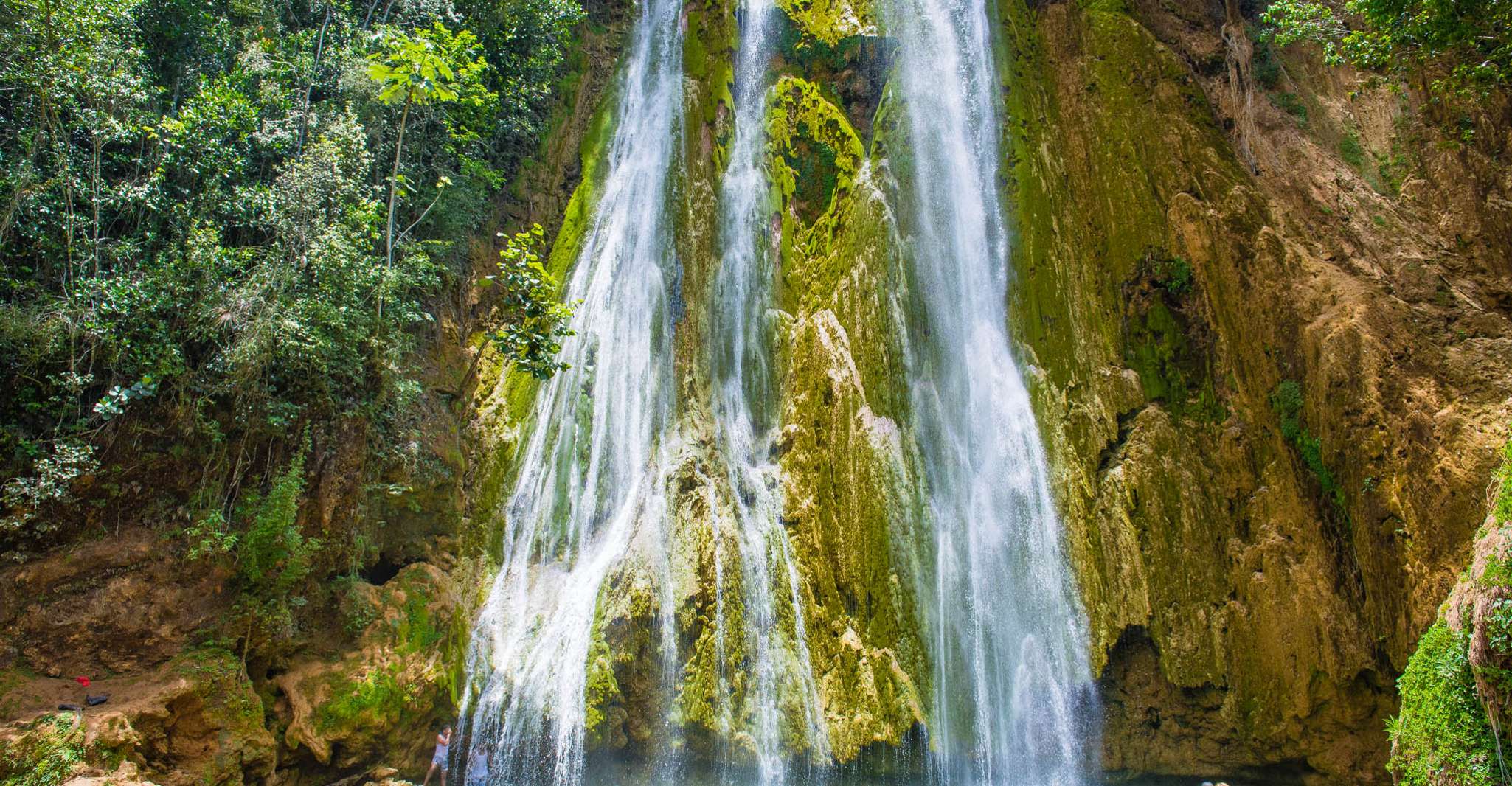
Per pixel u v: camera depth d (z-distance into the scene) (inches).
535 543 518.6
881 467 497.0
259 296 430.3
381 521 476.7
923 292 566.9
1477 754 324.8
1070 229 590.9
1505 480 353.4
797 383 547.5
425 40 485.7
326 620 436.1
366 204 496.1
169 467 417.1
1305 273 520.1
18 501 375.6
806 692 450.6
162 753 349.4
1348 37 489.1
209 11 567.2
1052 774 458.6
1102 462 517.0
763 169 624.7
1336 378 479.5
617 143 679.7
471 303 593.9
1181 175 571.2
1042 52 658.2
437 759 417.1
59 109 440.1
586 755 430.9
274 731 395.9
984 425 540.1
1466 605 342.0
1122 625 470.0
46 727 312.8
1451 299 508.7
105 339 405.7
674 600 459.8
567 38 706.2
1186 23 655.8
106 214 468.4
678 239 598.9
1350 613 452.1
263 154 518.6
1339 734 444.5
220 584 401.7
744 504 510.9
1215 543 486.9
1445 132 581.9
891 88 629.3
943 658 467.8
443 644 457.4
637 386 559.2
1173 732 468.4
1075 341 553.3
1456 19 443.8
